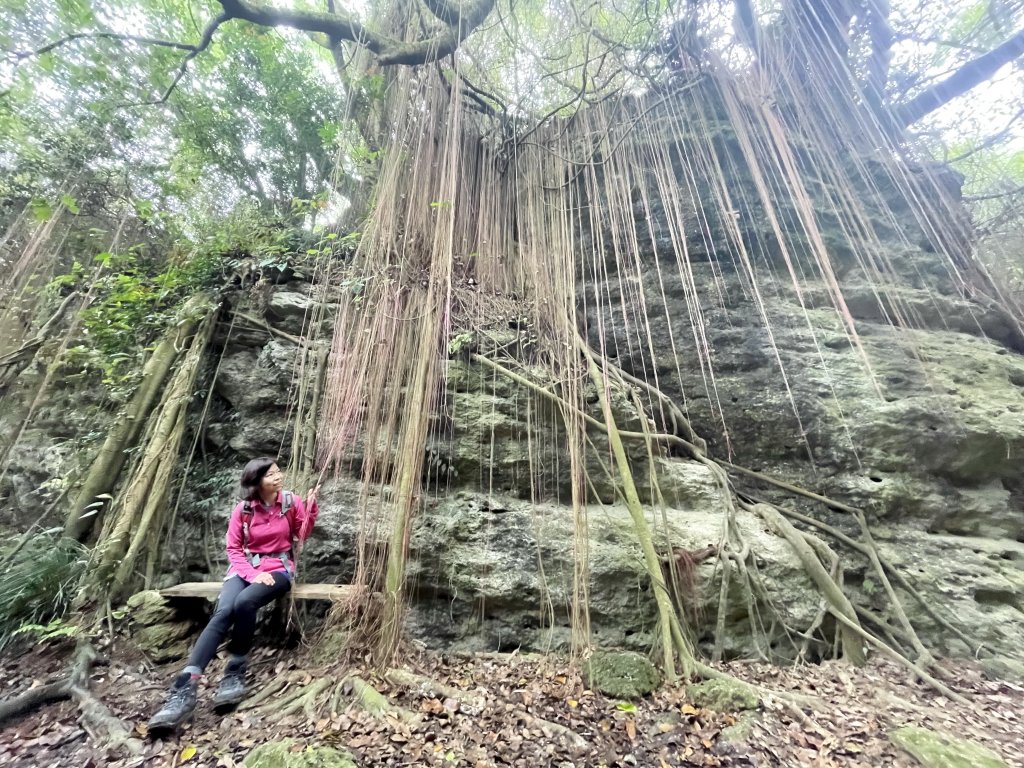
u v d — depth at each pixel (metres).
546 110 6.91
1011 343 5.68
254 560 3.32
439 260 4.72
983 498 4.52
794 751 2.61
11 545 4.46
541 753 2.55
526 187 6.34
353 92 6.31
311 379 4.88
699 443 5.07
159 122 6.74
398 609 3.42
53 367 5.60
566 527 4.25
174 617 3.66
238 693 2.96
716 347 5.43
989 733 2.83
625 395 5.01
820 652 3.81
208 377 5.07
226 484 4.54
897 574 4.09
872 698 3.21
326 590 3.58
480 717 2.85
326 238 5.88
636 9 6.09
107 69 5.53
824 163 5.69
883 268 5.64
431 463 4.45
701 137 6.14
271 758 2.33
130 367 5.32
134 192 6.75
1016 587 3.98
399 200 5.33
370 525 4.08
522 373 4.93
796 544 4.16
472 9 5.06
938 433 4.51
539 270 5.56
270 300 5.41
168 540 4.29
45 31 4.47
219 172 7.43
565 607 3.93
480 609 3.96
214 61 7.04
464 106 6.58
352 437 4.38
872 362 5.01
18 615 3.61
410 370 4.30
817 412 4.87
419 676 3.16
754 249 5.81
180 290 5.51
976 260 6.18
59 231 6.48
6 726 2.81
